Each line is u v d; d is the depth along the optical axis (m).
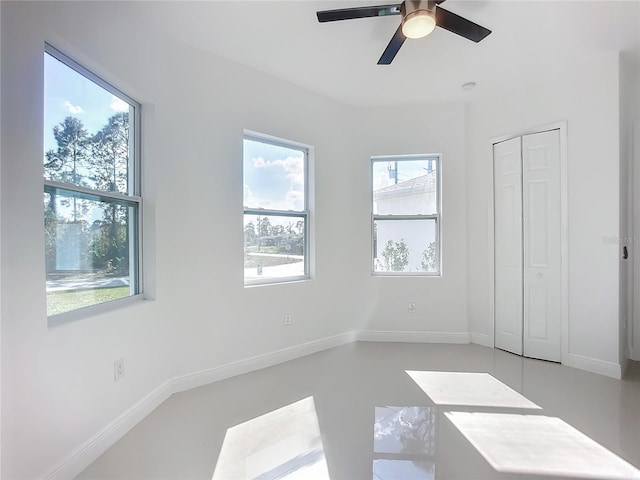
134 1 1.98
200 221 2.60
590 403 2.27
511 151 3.29
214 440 1.88
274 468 1.65
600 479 1.56
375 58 2.71
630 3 2.03
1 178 1.33
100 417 1.79
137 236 2.26
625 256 2.83
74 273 1.76
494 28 2.30
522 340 3.23
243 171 2.93
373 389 2.52
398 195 3.82
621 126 2.69
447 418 2.10
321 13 1.88
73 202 1.75
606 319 2.73
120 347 1.96
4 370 1.32
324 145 3.47
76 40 1.69
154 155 2.29
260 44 2.51
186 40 2.45
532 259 3.16
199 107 2.58
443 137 3.64
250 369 2.90
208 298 2.65
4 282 1.33
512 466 1.65
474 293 3.63
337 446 1.83
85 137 1.85
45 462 1.47
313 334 3.39
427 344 3.61
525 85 3.18
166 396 2.38
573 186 2.90
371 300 3.76
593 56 2.69
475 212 3.60
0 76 1.33
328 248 3.52
